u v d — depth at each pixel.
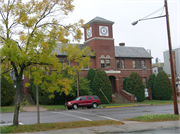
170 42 16.88
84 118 17.08
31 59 11.35
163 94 41.31
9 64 12.22
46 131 10.90
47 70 12.35
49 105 32.38
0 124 14.16
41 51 11.59
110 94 35.22
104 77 35.31
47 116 18.58
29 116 18.64
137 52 47.03
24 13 11.45
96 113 20.69
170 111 21.77
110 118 17.17
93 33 40.44
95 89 34.84
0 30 11.20
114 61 41.22
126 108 26.58
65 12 12.40
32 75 11.78
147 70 46.09
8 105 30.25
